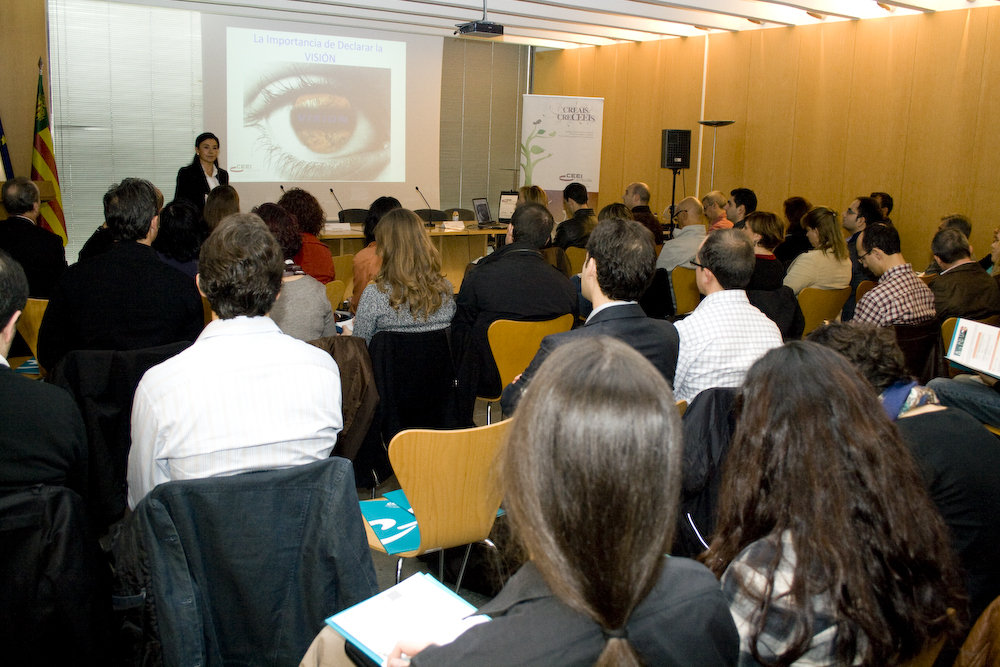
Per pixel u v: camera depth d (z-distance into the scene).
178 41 8.27
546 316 3.15
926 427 1.55
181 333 2.42
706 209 6.48
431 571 2.55
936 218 6.84
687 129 8.42
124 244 2.35
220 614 1.42
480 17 7.56
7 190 3.77
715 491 1.88
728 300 2.23
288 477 1.39
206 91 8.29
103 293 2.29
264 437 1.56
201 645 1.38
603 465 0.67
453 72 10.41
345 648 1.24
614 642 0.68
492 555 2.38
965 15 6.47
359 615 1.13
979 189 6.52
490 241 8.46
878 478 1.02
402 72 9.34
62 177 7.93
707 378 2.22
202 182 6.20
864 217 5.53
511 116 11.16
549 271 3.19
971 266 3.76
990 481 1.50
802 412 1.05
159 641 1.36
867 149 7.34
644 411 0.68
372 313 2.82
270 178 8.73
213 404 1.52
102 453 2.05
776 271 3.75
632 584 0.68
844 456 1.03
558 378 0.71
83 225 8.12
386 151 9.38
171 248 3.17
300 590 1.44
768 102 8.15
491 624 0.72
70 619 1.31
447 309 2.93
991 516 1.51
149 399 1.51
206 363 1.53
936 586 1.03
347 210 7.51
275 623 1.44
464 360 3.15
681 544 1.91
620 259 2.10
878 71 7.16
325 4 6.86
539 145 9.45
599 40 9.59
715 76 8.64
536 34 9.20
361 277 3.64
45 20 7.27
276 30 8.52
